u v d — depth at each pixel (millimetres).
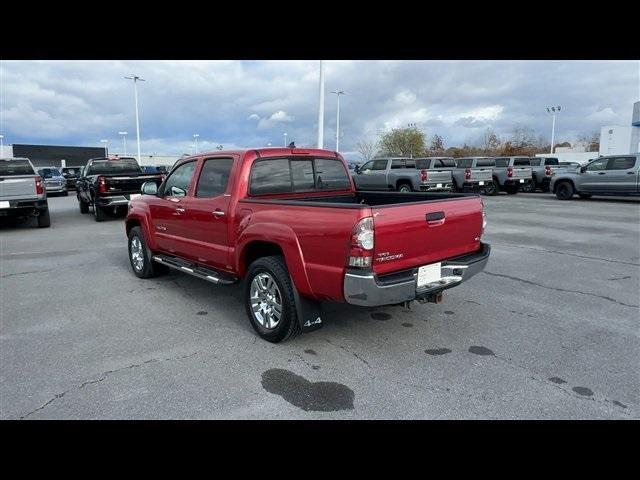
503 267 7523
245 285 4633
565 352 4172
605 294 5984
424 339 4496
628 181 17859
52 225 13758
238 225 4703
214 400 3383
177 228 5871
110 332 4770
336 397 3414
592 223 12688
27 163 13719
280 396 3436
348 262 3574
